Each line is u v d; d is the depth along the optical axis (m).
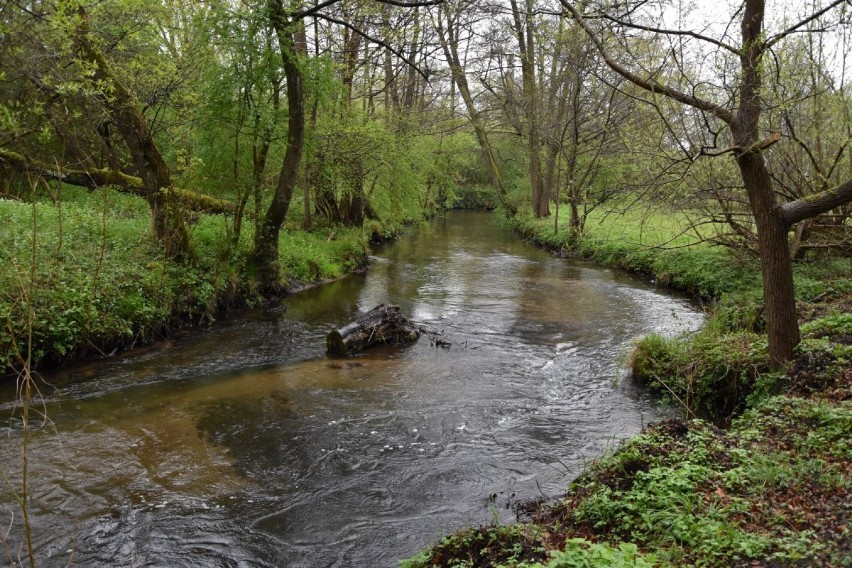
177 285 13.37
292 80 14.92
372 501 6.58
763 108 8.13
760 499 5.03
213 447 7.68
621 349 12.35
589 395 9.87
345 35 22.11
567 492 6.39
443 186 43.00
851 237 13.50
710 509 4.91
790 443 6.08
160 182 13.53
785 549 4.18
